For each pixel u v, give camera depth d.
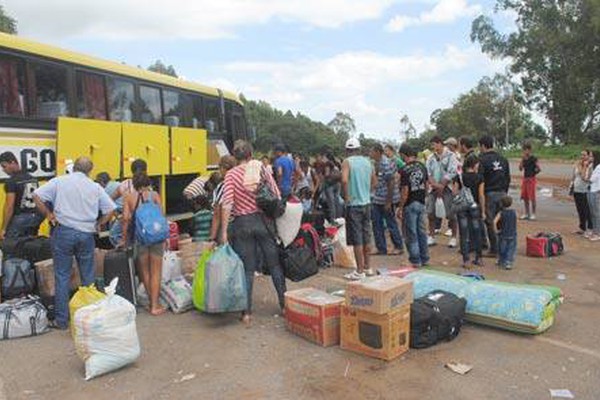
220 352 6.16
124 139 10.44
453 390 5.21
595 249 11.76
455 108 104.81
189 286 7.78
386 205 11.02
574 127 58.53
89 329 5.55
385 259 10.74
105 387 5.38
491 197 10.33
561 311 7.50
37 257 7.43
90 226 7.05
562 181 34.81
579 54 48.25
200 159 13.42
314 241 9.80
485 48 55.41
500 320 6.67
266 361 5.91
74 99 9.35
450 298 6.59
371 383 5.36
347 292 6.05
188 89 13.32
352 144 8.89
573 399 5.04
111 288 5.87
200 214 9.18
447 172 11.62
